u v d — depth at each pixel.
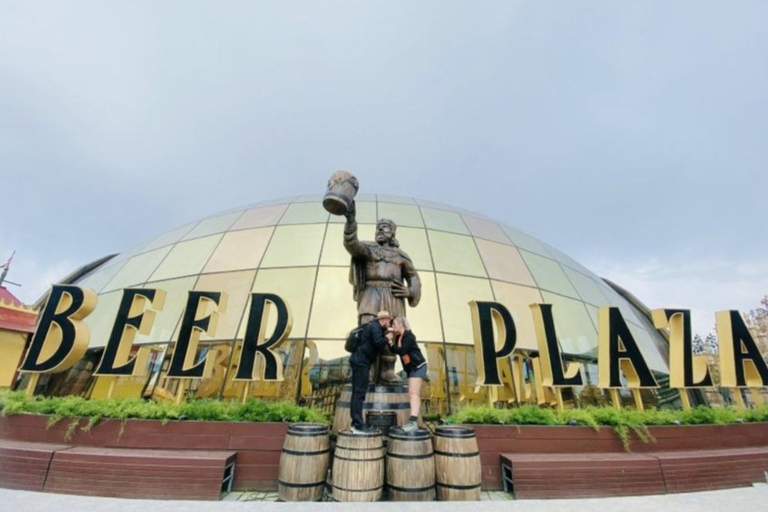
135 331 8.86
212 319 8.94
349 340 7.03
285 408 8.20
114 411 7.64
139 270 16.41
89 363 12.16
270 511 4.84
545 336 9.81
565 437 8.36
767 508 5.28
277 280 13.58
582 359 13.70
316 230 16.00
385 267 7.94
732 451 8.78
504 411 8.80
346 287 13.27
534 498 7.15
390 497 5.91
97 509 4.79
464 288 14.25
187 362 8.58
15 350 13.40
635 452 8.48
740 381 10.20
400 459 5.94
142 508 4.86
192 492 6.53
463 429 6.46
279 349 11.56
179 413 7.81
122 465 6.64
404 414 6.93
